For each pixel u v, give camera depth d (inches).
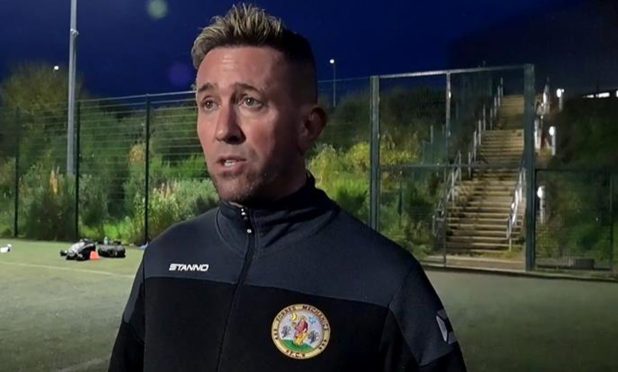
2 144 898.7
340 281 62.0
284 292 62.2
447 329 62.1
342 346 59.2
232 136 61.0
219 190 64.1
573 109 834.2
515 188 666.8
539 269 536.1
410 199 703.1
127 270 522.0
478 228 649.0
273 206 65.1
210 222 71.1
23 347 268.1
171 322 65.0
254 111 61.0
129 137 822.5
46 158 879.1
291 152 63.1
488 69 564.7
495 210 665.6
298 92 62.4
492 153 773.9
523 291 432.1
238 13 62.5
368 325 60.1
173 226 74.2
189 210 735.1
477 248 632.4
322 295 61.5
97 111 848.9
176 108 794.8
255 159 61.6
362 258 63.1
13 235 854.5
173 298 66.1
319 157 754.2
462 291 431.5
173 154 795.4
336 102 806.5
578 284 467.2
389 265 62.6
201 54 63.5
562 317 341.4
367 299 60.9
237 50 61.1
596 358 257.6
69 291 415.5
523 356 260.4
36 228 837.8
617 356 260.5
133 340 71.6
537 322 327.6
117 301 378.9
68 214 816.3
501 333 301.6
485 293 423.2
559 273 518.6
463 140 787.4
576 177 668.7
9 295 399.9
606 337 293.9
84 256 595.8
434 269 546.0
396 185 718.5
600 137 759.7
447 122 603.8
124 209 794.2
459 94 866.8
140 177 796.6
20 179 871.1
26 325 311.7
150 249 72.5
